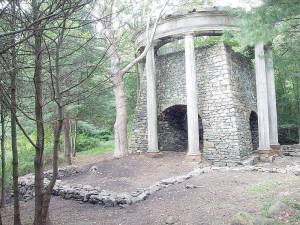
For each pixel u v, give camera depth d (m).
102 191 10.04
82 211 8.69
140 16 16.33
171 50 19.27
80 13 4.54
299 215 6.45
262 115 15.46
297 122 22.91
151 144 16.11
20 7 3.71
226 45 15.98
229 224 6.38
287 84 22.55
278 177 10.12
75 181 12.66
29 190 11.70
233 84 15.81
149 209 8.19
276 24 7.90
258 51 15.44
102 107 20.22
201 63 16.31
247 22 7.53
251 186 9.02
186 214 7.38
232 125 15.09
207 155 15.60
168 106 17.44
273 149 16.53
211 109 15.77
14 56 4.16
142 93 18.23
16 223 6.31
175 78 17.31
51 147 20.06
